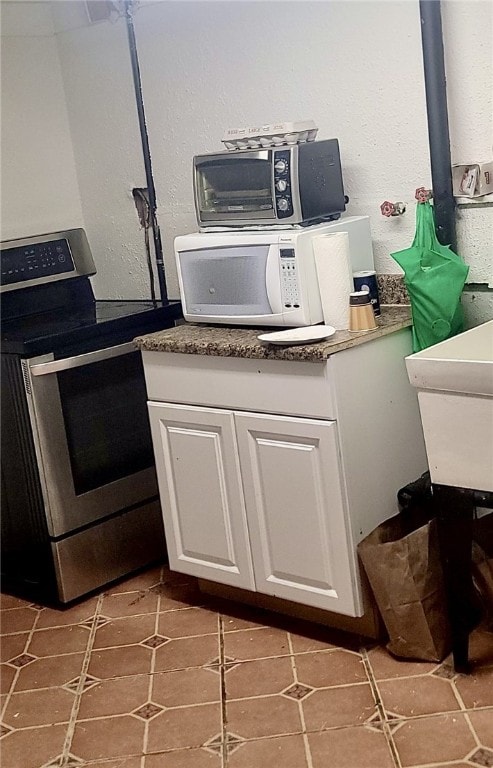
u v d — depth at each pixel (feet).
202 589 9.74
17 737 7.59
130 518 10.31
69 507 9.61
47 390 9.27
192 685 8.00
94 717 7.73
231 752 7.02
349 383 7.79
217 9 9.89
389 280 9.13
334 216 8.82
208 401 8.63
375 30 8.66
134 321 10.03
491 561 7.86
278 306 8.35
